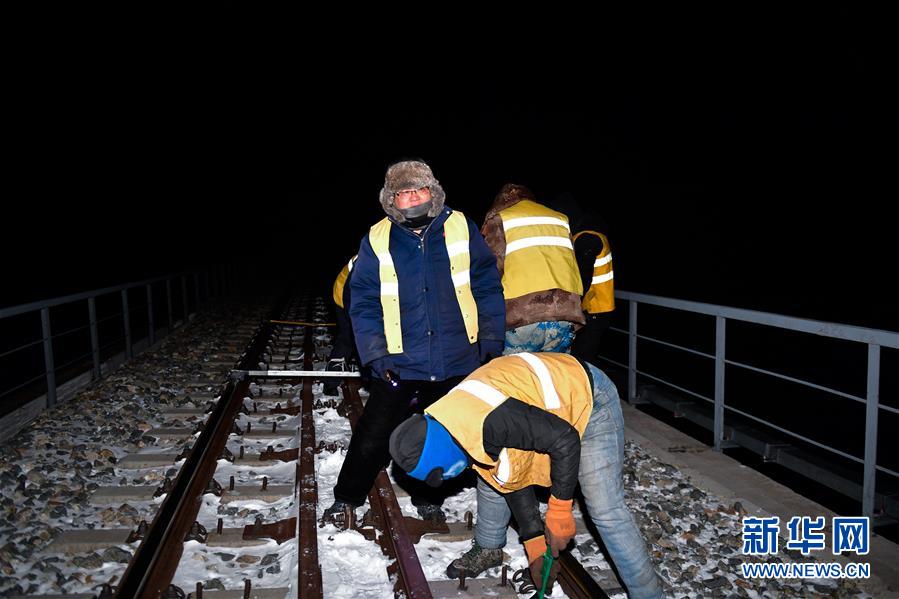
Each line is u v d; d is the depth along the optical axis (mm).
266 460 5090
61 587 3324
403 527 3771
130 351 9727
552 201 4926
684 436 5770
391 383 3832
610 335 16109
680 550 3861
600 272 4898
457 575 3443
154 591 3205
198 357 9914
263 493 4426
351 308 3822
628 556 2938
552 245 4012
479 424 2600
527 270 3941
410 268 3697
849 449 7359
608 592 3371
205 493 4395
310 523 3693
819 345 14547
